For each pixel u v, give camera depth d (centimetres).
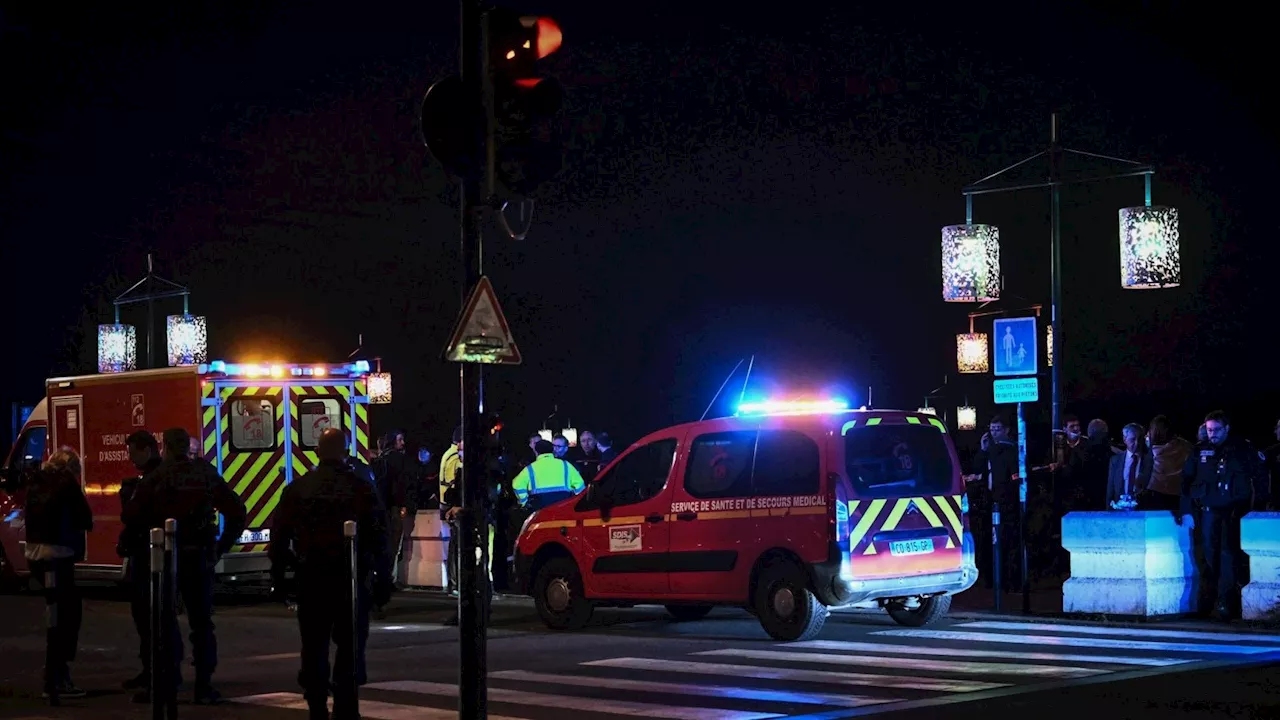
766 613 1335
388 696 1068
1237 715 880
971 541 1392
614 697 1027
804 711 945
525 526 1539
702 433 1417
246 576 1805
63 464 1096
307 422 1858
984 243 1639
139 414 1842
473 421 860
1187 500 1433
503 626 1541
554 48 880
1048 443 2602
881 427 1347
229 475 1797
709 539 1379
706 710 961
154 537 915
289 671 1237
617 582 1446
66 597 1090
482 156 865
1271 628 1317
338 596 905
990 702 947
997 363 1506
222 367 1800
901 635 1341
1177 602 1422
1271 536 1345
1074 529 1449
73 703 1079
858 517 1306
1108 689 984
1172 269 1502
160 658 920
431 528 2020
